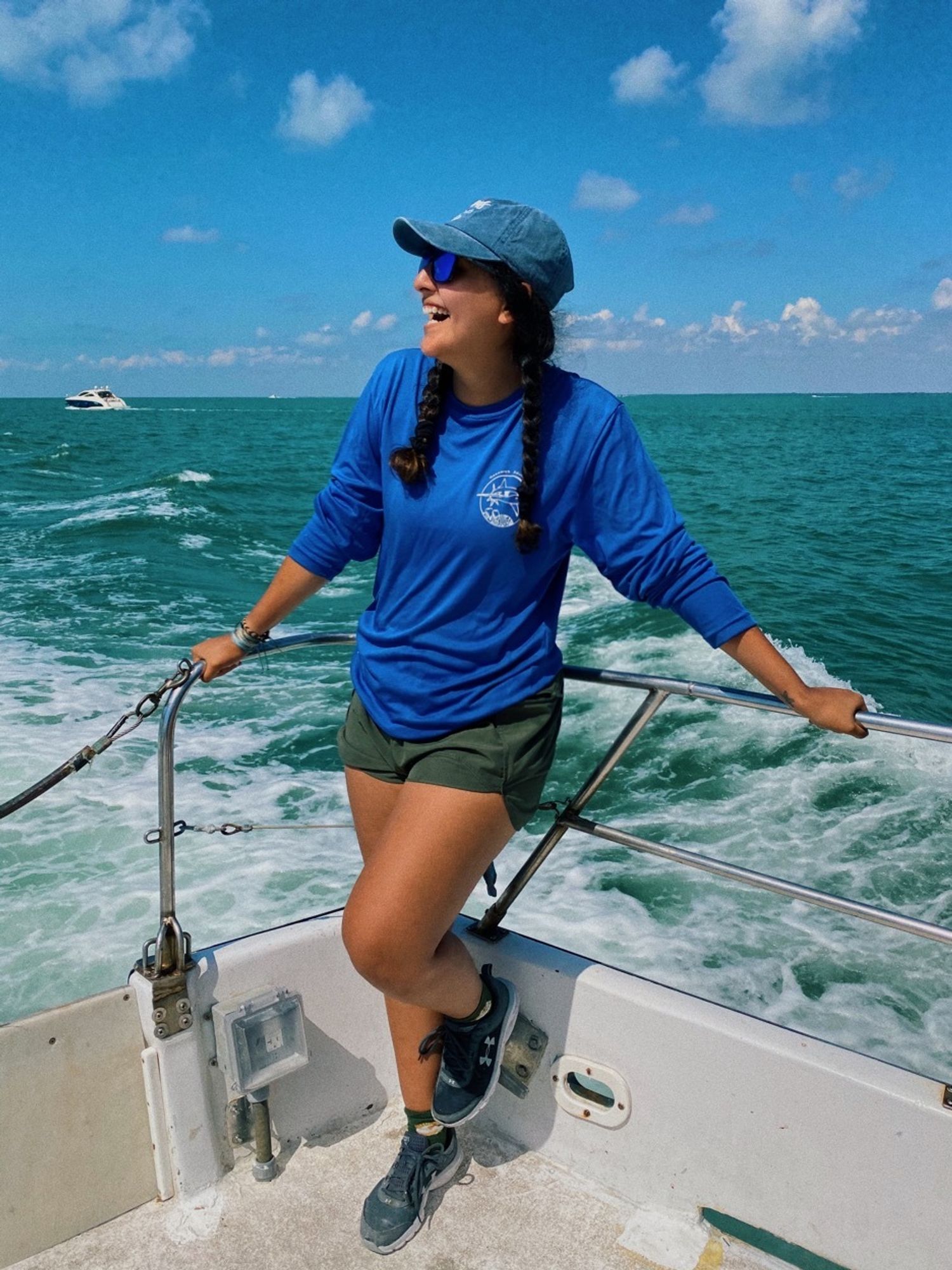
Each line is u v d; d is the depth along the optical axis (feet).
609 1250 6.31
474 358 5.57
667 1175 6.53
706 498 95.14
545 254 5.34
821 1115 5.91
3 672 30.60
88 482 107.65
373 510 6.36
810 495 98.32
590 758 24.73
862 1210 5.86
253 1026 6.55
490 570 5.74
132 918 16.96
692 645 35.65
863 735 5.47
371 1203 6.40
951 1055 14.25
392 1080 7.49
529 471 5.52
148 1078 6.49
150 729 25.90
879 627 44.32
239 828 6.76
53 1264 6.25
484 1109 7.27
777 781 23.17
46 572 50.08
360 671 6.29
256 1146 6.75
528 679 5.87
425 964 5.87
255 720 26.81
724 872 6.12
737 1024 6.20
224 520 72.38
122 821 20.38
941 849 20.01
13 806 5.82
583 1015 6.68
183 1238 6.42
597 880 18.86
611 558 5.77
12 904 17.34
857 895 18.56
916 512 84.64
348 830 20.20
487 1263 6.25
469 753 5.79
